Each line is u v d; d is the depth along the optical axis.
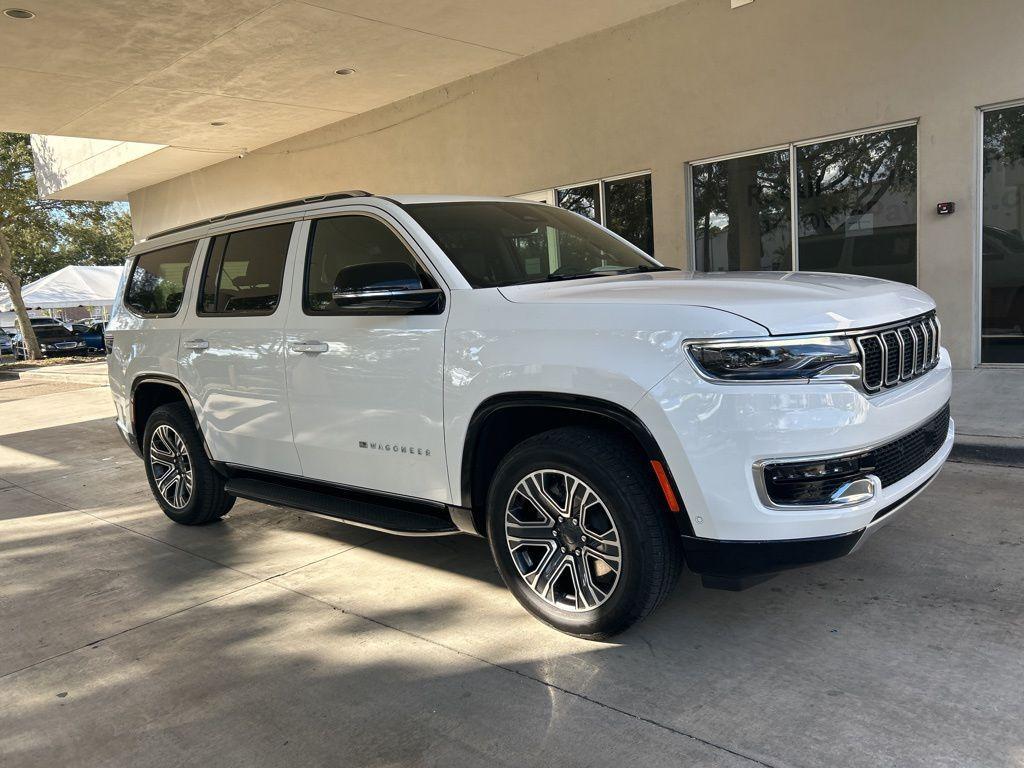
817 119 8.56
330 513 3.97
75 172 19.17
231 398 4.51
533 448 3.14
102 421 10.83
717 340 2.69
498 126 11.68
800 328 2.70
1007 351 7.96
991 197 7.80
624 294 3.11
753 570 2.78
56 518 5.84
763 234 9.34
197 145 15.60
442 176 12.68
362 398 3.75
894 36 7.94
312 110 13.34
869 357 2.84
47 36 9.39
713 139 9.39
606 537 3.04
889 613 3.25
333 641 3.39
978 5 7.44
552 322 3.07
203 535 5.07
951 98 7.71
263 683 3.08
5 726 2.91
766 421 2.65
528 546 3.34
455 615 3.56
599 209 10.77
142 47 9.90
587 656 3.09
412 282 3.48
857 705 2.62
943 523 4.21
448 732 2.66
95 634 3.67
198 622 3.71
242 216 4.64
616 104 10.20
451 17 9.37
